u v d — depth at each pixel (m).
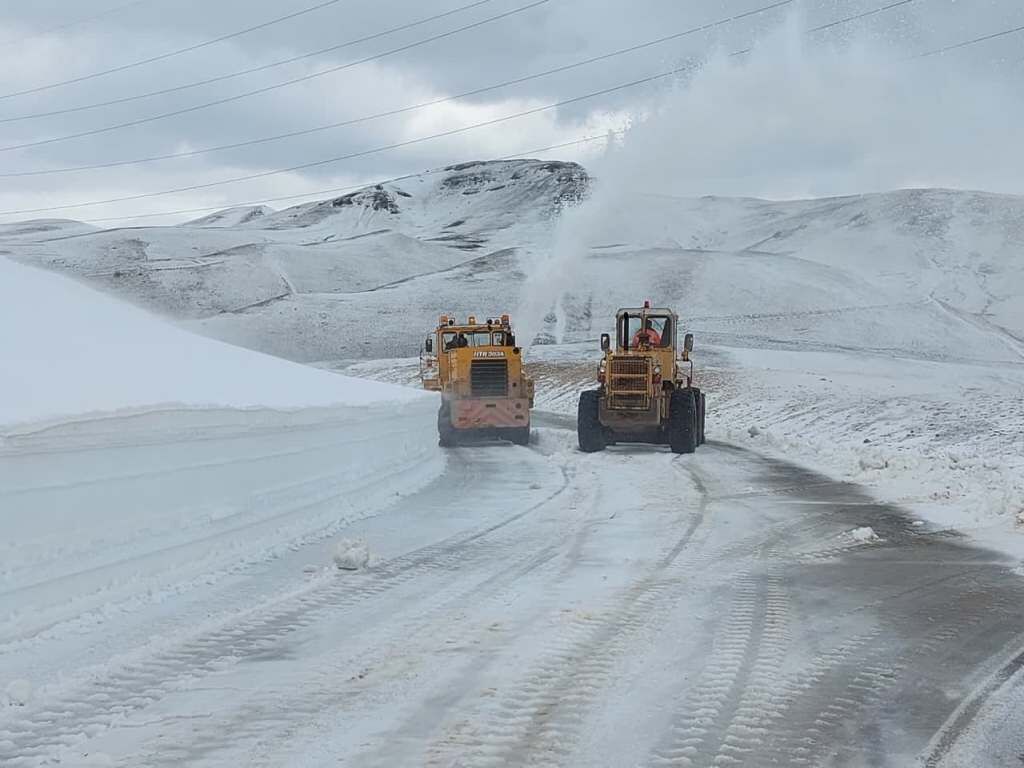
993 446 23.42
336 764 4.95
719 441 26.52
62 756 5.02
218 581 9.07
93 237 135.88
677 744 5.28
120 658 6.63
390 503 14.49
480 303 89.50
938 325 84.12
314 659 6.69
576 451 23.67
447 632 7.39
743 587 9.04
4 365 10.11
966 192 157.62
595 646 7.05
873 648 7.12
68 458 7.86
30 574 7.40
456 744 5.23
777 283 94.06
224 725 5.47
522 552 10.64
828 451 22.08
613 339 70.38
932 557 10.57
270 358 20.25
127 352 13.16
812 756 5.14
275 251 122.00
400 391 21.44
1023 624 7.84
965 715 5.78
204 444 9.90
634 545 11.10
